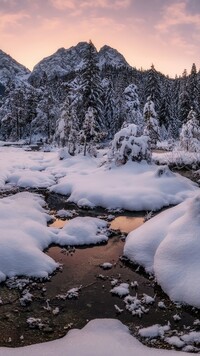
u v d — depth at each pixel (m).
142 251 10.45
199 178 20.92
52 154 32.84
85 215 14.64
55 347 6.46
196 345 6.79
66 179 19.70
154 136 35.75
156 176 17.83
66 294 8.64
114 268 10.02
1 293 8.66
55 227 13.12
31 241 10.84
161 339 6.99
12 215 12.77
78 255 10.83
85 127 27.16
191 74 57.47
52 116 54.88
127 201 15.45
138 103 51.97
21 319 7.67
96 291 8.82
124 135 20.98
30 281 9.20
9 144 50.75
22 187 19.62
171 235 10.01
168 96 56.81
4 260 9.63
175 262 9.15
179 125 60.19
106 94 53.38
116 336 6.92
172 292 8.46
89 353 6.24
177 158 24.83
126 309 8.05
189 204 11.09
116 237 12.23
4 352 6.29
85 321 7.61
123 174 19.25
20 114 61.16
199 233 9.57
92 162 24.92
